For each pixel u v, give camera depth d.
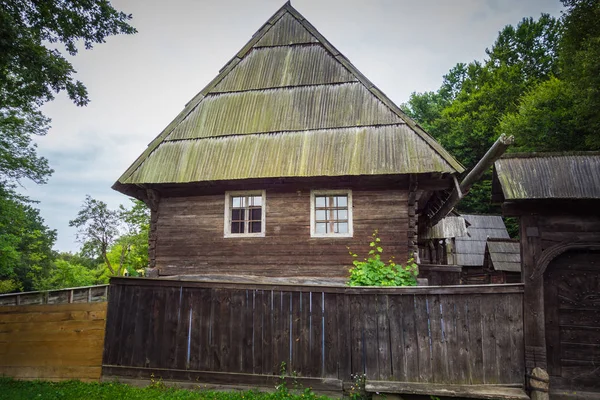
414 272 7.62
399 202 8.39
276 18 11.45
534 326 5.59
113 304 6.55
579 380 5.68
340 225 8.72
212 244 9.04
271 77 10.52
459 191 7.73
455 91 40.06
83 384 6.19
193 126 10.05
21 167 17.44
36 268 34.00
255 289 6.16
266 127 9.55
